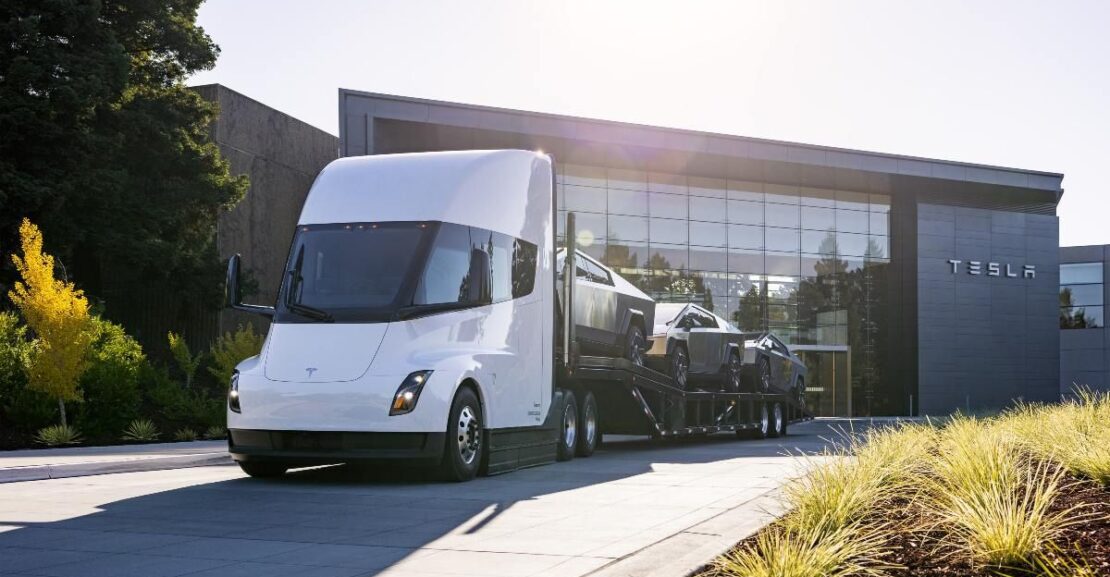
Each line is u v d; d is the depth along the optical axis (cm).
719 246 4672
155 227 3075
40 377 1728
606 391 1652
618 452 1759
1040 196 5253
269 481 1137
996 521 529
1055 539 557
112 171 2927
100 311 2236
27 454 1441
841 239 4944
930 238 5072
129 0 3183
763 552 541
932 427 1237
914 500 714
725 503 923
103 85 2852
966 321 5138
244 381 1097
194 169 3228
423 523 802
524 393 1286
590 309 1527
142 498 971
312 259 1151
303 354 1093
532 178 1333
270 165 4006
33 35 2745
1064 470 774
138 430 1897
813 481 742
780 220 4816
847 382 4894
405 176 1197
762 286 4744
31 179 2688
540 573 592
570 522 803
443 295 1139
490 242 1222
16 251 2697
